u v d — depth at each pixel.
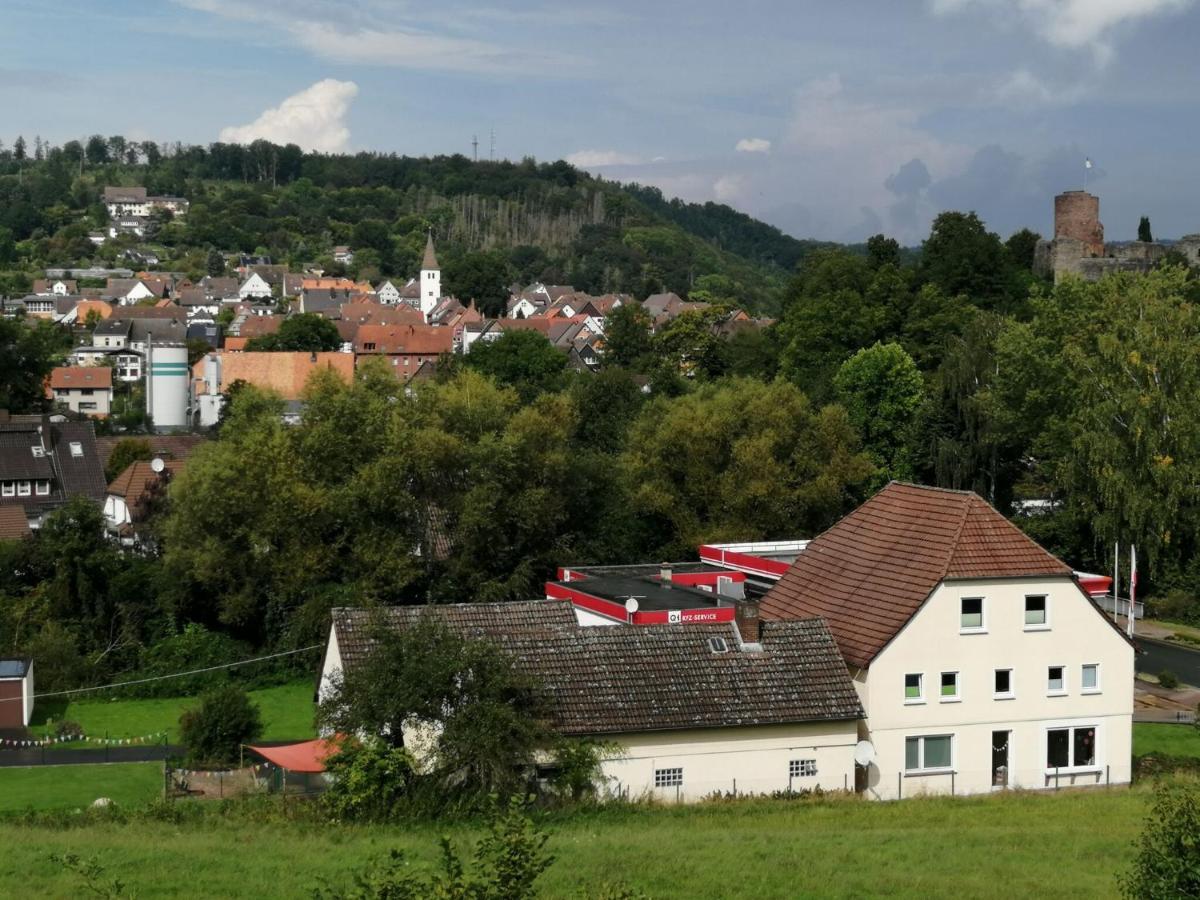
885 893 29.25
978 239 128.62
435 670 36.25
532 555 75.56
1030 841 34.19
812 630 42.47
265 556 70.31
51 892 28.47
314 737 53.22
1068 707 43.94
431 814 35.66
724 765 39.66
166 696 64.94
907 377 97.50
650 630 41.56
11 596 68.94
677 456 82.44
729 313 174.25
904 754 42.38
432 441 72.19
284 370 167.25
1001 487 90.38
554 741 37.03
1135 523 72.62
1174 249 145.25
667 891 28.92
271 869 30.28
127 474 96.56
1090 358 77.62
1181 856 22.62
